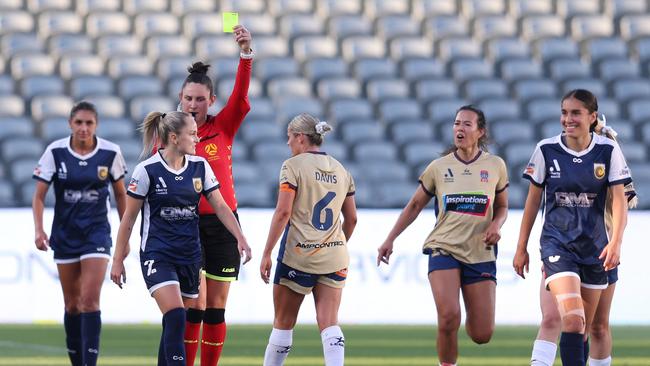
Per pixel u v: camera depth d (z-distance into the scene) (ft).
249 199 209.97
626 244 174.19
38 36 273.13
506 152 232.53
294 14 289.74
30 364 113.80
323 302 88.17
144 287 166.30
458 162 91.97
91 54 271.28
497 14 295.28
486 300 90.43
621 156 84.84
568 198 85.25
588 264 85.15
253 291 168.04
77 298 102.68
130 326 160.04
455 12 296.92
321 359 121.29
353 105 252.21
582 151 84.84
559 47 280.72
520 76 270.87
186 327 90.58
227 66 264.31
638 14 298.56
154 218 83.46
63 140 100.94
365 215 171.32
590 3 300.61
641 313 173.78
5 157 224.33
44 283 165.68
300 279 87.15
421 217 173.27
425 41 280.92
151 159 83.46
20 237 165.48
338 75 268.41
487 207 90.74
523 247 87.86
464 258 90.02
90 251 99.35
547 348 85.66
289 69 268.62
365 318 170.40
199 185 84.12
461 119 91.40
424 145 234.58
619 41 282.36
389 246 94.73
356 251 170.91
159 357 85.15
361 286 170.50
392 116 251.19
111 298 165.58
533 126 244.22
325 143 235.40
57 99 244.01
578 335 82.69
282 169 87.56
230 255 92.48
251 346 134.92
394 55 278.26
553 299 87.15
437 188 92.12
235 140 237.45
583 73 272.51
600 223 85.40
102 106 245.24
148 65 265.13
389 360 121.39
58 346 132.98
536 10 298.35
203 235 91.76
